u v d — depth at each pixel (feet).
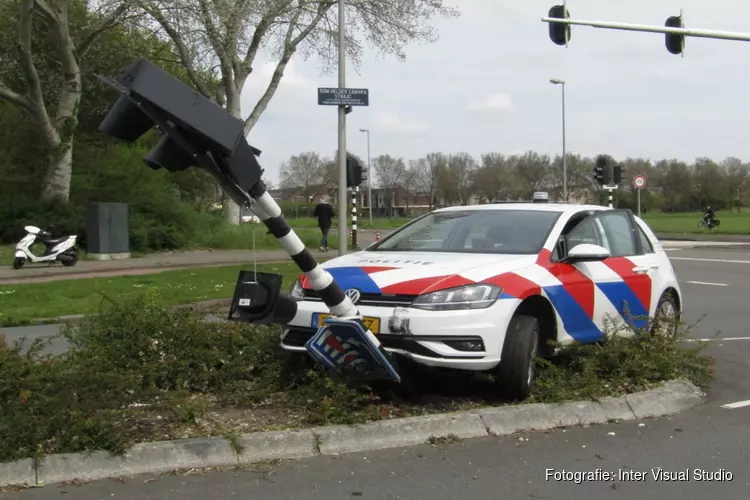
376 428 16.16
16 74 80.74
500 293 18.02
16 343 18.94
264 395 18.70
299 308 18.62
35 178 80.28
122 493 13.58
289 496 13.50
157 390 17.66
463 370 18.67
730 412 19.22
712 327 33.22
